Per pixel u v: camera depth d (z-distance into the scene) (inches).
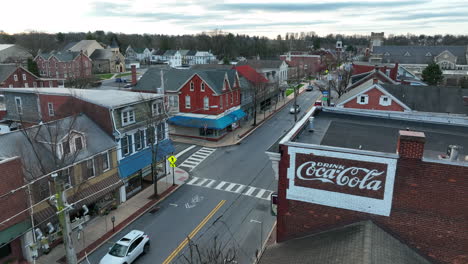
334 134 707.4
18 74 2783.0
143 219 1032.2
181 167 1471.5
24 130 852.0
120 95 1282.0
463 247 487.5
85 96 1213.1
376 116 840.9
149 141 1190.3
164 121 1334.9
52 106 1255.5
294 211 591.2
